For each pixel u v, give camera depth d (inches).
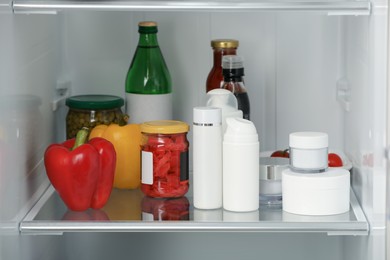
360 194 68.7
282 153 75.9
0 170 59.5
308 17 81.7
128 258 84.5
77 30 82.7
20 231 64.4
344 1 62.1
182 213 66.7
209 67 82.7
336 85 82.3
